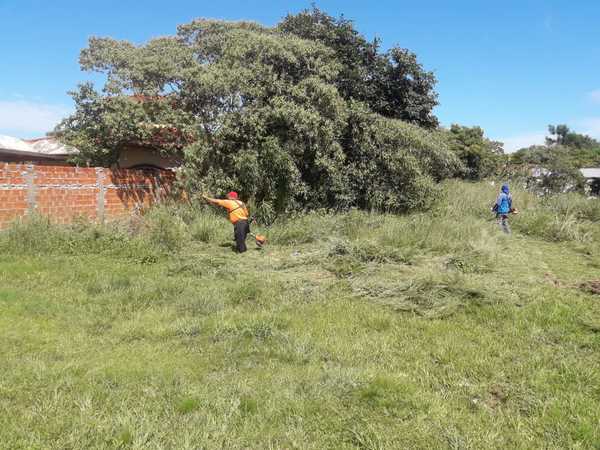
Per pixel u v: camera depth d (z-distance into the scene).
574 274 9.02
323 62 15.89
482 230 12.21
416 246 10.63
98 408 3.88
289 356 5.04
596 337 5.55
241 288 7.62
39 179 11.62
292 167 14.32
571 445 3.48
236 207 11.17
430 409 3.94
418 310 6.70
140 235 11.20
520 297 7.10
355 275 8.41
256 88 14.16
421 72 20.02
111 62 14.39
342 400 4.09
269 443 3.45
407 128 16.64
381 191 16.47
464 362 4.90
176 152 15.67
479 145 32.34
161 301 7.18
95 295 7.39
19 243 9.91
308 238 12.20
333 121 15.17
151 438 3.44
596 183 39.38
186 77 14.05
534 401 4.13
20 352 5.04
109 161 16.52
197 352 5.21
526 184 24.55
